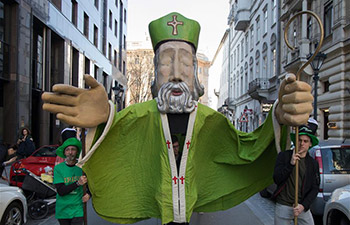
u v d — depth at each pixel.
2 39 12.61
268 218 6.11
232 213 6.43
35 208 6.07
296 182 3.12
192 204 3.75
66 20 17.97
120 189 4.04
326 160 5.55
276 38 21.89
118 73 32.44
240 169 4.27
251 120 29.80
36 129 16.19
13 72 12.91
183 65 4.09
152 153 3.97
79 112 3.09
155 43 4.34
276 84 21.83
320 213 5.37
